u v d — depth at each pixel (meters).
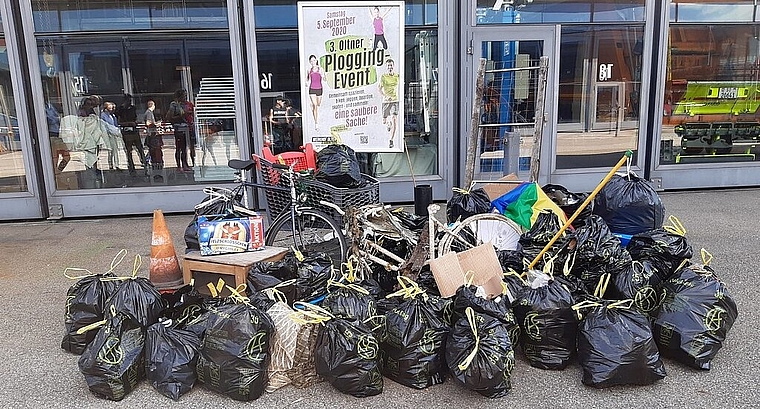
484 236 4.18
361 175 5.11
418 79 6.99
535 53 7.04
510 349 2.81
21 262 5.21
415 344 2.90
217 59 6.78
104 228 6.45
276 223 4.59
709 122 7.62
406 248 4.09
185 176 7.02
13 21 6.36
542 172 7.32
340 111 6.95
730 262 4.73
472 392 2.89
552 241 3.64
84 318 3.33
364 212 4.04
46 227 6.55
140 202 6.96
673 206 6.86
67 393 2.95
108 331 2.93
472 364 2.73
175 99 6.85
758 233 5.59
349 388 2.83
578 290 3.39
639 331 2.86
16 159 6.72
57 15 6.51
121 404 2.84
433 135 7.18
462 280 3.37
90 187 6.94
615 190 4.45
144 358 2.98
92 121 6.80
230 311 2.87
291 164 5.00
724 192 7.63
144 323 3.06
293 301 3.40
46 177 6.77
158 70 6.77
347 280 3.37
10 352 3.42
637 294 3.30
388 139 7.08
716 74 7.49
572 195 4.99
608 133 7.43
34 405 2.85
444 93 7.00
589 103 7.31
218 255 3.99
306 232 4.64
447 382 2.99
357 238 3.97
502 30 6.93
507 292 3.27
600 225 3.66
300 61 6.78
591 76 7.25
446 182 7.25
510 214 4.45
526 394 2.87
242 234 4.05
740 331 3.47
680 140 7.62
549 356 3.09
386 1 6.71
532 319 3.09
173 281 4.12
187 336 3.00
